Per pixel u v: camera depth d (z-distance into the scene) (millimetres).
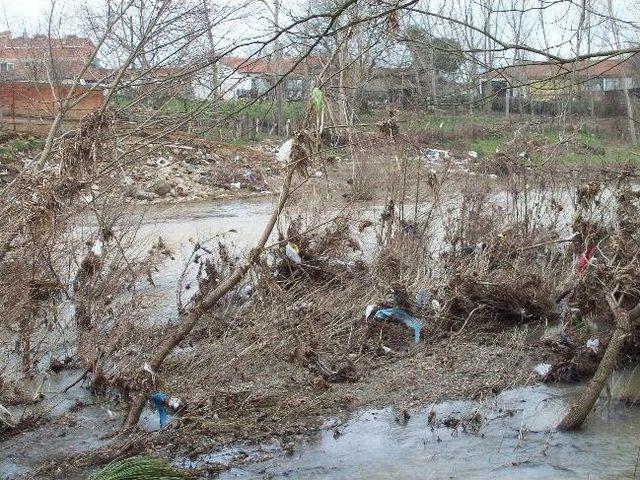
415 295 8344
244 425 5930
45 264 6871
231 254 10945
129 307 8289
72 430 5953
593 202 9977
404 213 9930
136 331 7617
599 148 15719
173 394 6320
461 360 7266
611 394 6492
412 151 9570
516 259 8891
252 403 6309
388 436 5785
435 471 5219
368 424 6000
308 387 6668
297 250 8336
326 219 9570
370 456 5465
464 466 5277
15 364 6891
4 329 6641
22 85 16984
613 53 5828
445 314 8133
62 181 5891
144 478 4941
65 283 7785
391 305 7730
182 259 11195
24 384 6793
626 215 8758
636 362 7078
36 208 5898
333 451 5562
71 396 6605
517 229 9625
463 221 9711
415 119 9797
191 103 8992
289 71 5219
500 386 6664
